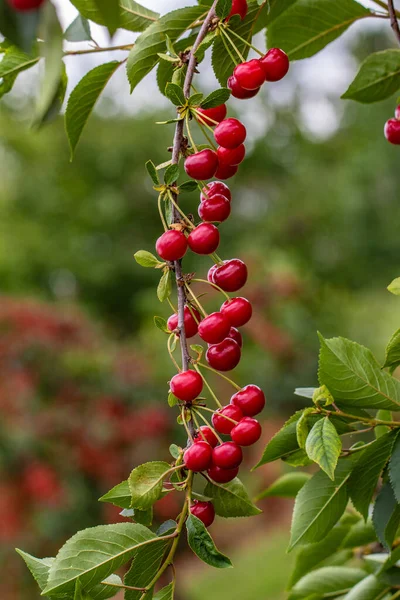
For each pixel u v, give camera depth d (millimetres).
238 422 1193
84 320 6996
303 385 7742
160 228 15883
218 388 7309
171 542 1141
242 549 8039
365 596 1554
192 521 1120
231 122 1248
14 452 5852
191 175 1216
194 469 1136
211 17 1294
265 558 7586
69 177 16094
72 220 15727
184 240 1190
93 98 1581
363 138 16406
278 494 1819
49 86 758
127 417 6293
